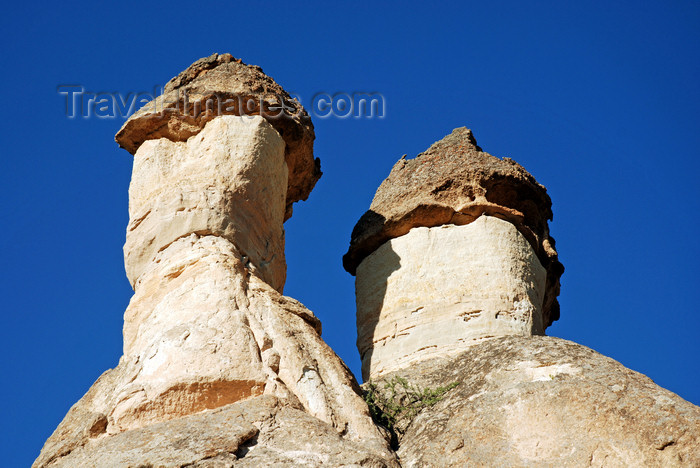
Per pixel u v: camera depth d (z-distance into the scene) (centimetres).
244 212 1752
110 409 1476
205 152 1802
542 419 1433
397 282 2023
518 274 1989
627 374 1478
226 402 1464
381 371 1931
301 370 1511
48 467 1435
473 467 1402
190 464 1316
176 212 1719
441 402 1589
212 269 1627
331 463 1347
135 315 1647
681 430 1362
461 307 1942
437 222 2080
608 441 1384
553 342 1611
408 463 1442
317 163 2056
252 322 1561
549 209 2220
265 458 1341
